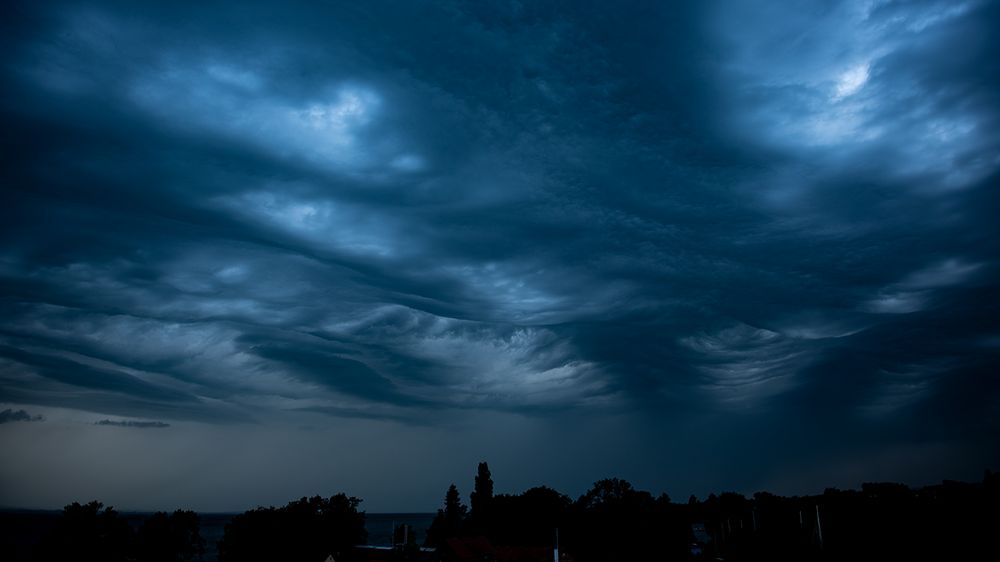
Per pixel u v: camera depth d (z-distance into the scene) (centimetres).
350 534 12131
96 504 10881
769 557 8038
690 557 10594
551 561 9562
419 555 10662
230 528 11219
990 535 6216
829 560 6925
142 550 11506
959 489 7225
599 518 11200
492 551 9869
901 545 6619
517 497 14350
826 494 11088
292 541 11038
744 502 14512
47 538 10394
